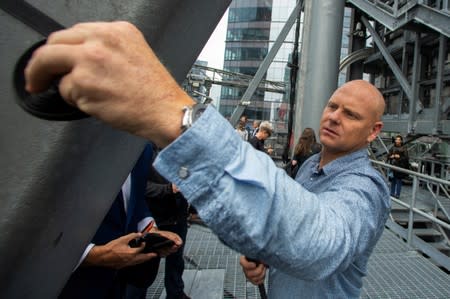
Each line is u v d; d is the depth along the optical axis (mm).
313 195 671
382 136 12141
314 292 1203
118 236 1580
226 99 35250
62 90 433
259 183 531
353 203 905
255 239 535
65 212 608
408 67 11938
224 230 522
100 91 430
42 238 583
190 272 3449
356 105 1300
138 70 450
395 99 12469
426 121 9008
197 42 842
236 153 523
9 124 523
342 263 697
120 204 1600
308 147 4910
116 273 1567
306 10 5633
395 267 3881
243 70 38656
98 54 420
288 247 577
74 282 1386
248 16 38281
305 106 5602
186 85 14180
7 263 558
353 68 13211
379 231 1162
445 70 9844
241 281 3334
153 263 1630
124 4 571
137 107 457
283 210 563
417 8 7816
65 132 540
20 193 536
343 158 1323
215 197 503
